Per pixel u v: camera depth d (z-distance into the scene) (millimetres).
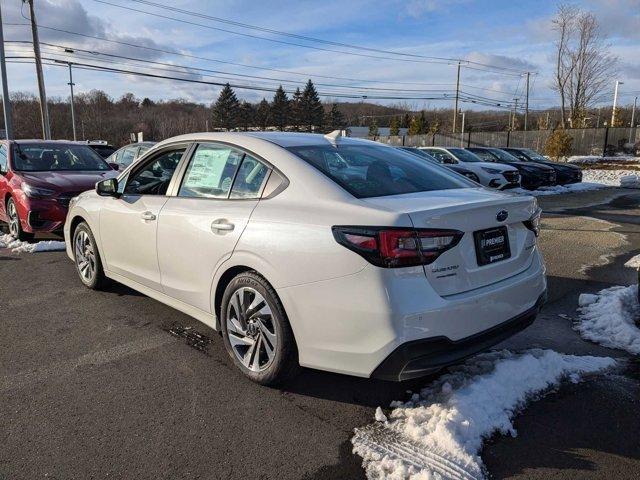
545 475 2477
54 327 4375
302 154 3430
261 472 2516
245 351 3447
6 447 2705
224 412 3049
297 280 2947
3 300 5070
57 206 7344
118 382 3410
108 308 4840
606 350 3947
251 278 3244
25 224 7383
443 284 2768
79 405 3123
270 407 3105
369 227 2701
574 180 19516
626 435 2797
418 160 4035
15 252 7164
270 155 3449
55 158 8508
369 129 81188
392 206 2838
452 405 2910
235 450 2686
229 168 3662
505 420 2885
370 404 3133
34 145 8586
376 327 2664
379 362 2689
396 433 2811
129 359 3756
